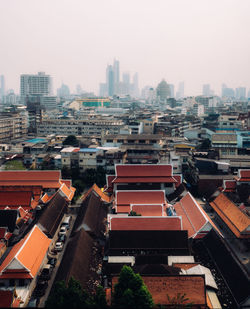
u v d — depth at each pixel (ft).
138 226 221.87
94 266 192.34
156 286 152.56
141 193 277.44
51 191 310.65
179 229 220.43
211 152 380.99
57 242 235.40
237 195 288.30
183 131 652.89
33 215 274.57
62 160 388.16
